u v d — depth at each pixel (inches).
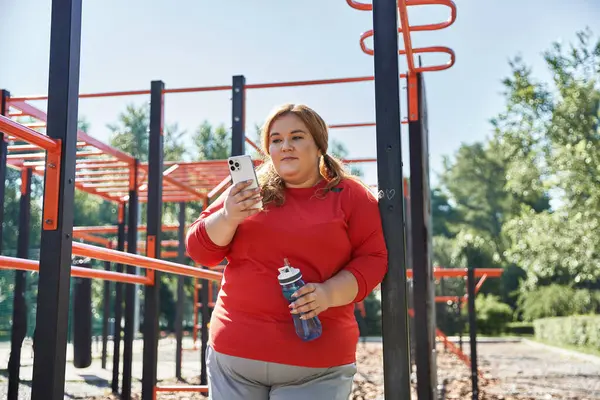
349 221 72.4
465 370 366.0
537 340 743.7
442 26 118.0
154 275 162.9
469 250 1202.6
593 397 254.7
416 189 159.3
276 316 69.1
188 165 247.9
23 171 234.1
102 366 316.5
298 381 69.4
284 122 73.0
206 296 282.2
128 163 231.1
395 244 72.3
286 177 72.5
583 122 534.9
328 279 68.6
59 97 71.9
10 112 188.9
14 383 198.1
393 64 74.2
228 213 67.7
